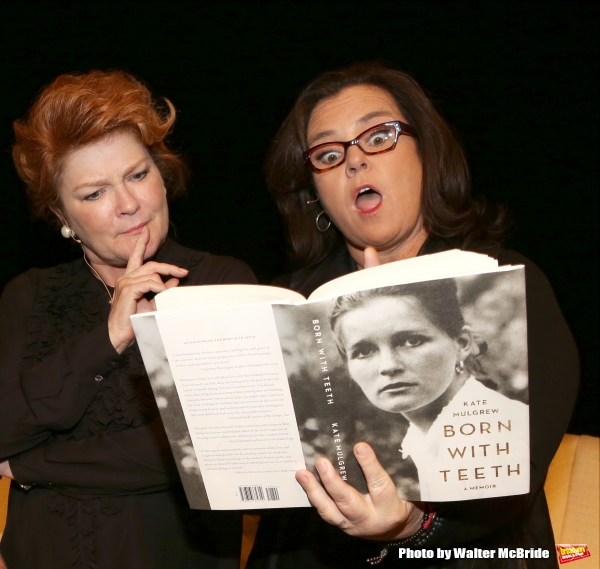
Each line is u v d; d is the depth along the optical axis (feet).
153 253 4.84
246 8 10.13
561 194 9.78
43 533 4.55
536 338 3.93
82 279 5.10
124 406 4.61
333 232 5.50
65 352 4.52
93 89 4.58
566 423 3.81
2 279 9.98
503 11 9.63
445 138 4.88
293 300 3.41
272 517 4.89
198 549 4.51
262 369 3.34
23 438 4.55
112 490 4.48
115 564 4.39
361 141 4.72
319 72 10.11
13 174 9.87
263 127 10.27
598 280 9.71
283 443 3.46
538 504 4.42
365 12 9.93
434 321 3.19
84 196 4.63
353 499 3.40
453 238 4.84
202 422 3.50
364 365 3.28
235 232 10.40
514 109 9.79
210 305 3.43
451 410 3.28
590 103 9.54
